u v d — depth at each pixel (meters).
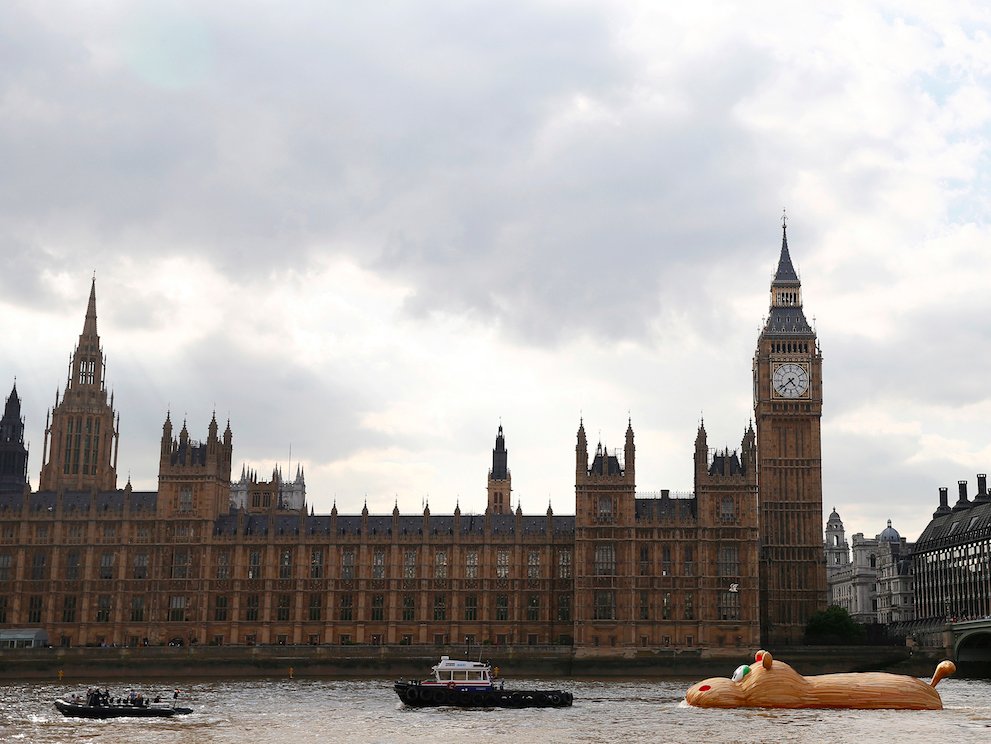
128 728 118.38
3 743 107.31
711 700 127.19
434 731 114.88
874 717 117.69
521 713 131.12
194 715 129.88
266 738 110.50
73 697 135.12
